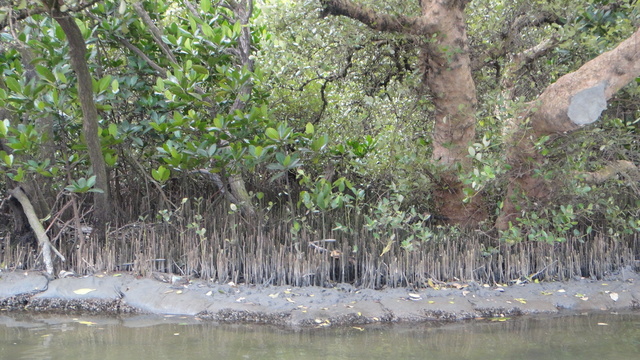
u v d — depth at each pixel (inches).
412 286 260.8
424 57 287.9
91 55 296.7
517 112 249.8
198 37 299.4
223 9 364.5
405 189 283.6
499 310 239.8
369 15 269.0
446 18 270.7
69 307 245.4
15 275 261.3
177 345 195.2
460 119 284.0
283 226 300.7
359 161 309.7
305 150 280.2
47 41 278.2
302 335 209.0
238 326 220.1
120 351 187.5
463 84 281.0
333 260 271.7
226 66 295.0
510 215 287.4
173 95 293.0
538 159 261.1
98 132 279.4
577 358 182.1
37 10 225.9
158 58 344.8
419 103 298.2
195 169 309.7
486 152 271.7
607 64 224.4
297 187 360.5
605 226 303.6
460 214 300.4
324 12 269.1
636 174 272.7
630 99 273.0
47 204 305.3
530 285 266.8
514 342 199.9
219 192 339.9
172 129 285.9
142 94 335.0
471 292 254.7
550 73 298.5
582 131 251.6
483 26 311.1
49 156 298.7
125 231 300.0
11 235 302.8
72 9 227.0
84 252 273.1
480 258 273.9
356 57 319.3
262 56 297.0
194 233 287.9
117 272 270.5
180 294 247.4
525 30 300.2
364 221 302.0
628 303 252.7
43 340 199.6
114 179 341.1
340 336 207.8
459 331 214.4
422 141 302.4
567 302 250.1
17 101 258.5
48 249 271.1
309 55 299.7
